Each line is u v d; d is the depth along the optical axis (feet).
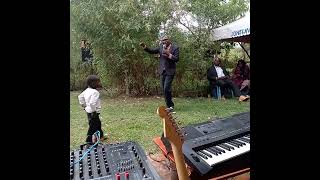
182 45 27.40
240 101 22.95
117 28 26.68
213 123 7.79
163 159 9.45
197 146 6.57
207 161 6.10
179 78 28.14
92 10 26.37
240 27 24.45
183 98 27.48
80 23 26.96
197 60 27.81
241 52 31.55
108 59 27.53
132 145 6.53
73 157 6.01
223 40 27.96
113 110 21.74
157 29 27.58
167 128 5.10
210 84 27.17
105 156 6.04
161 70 20.62
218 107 22.34
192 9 27.89
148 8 26.99
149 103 24.59
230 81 26.63
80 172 5.34
